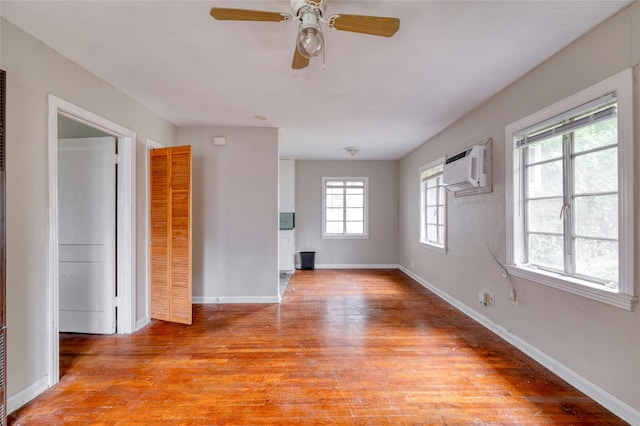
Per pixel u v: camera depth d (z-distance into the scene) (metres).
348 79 2.65
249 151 4.15
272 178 4.16
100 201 3.04
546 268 2.51
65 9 1.73
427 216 5.32
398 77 2.62
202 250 4.14
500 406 1.93
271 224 4.17
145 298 3.38
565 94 2.16
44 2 1.67
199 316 3.62
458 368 2.39
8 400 1.85
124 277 3.06
